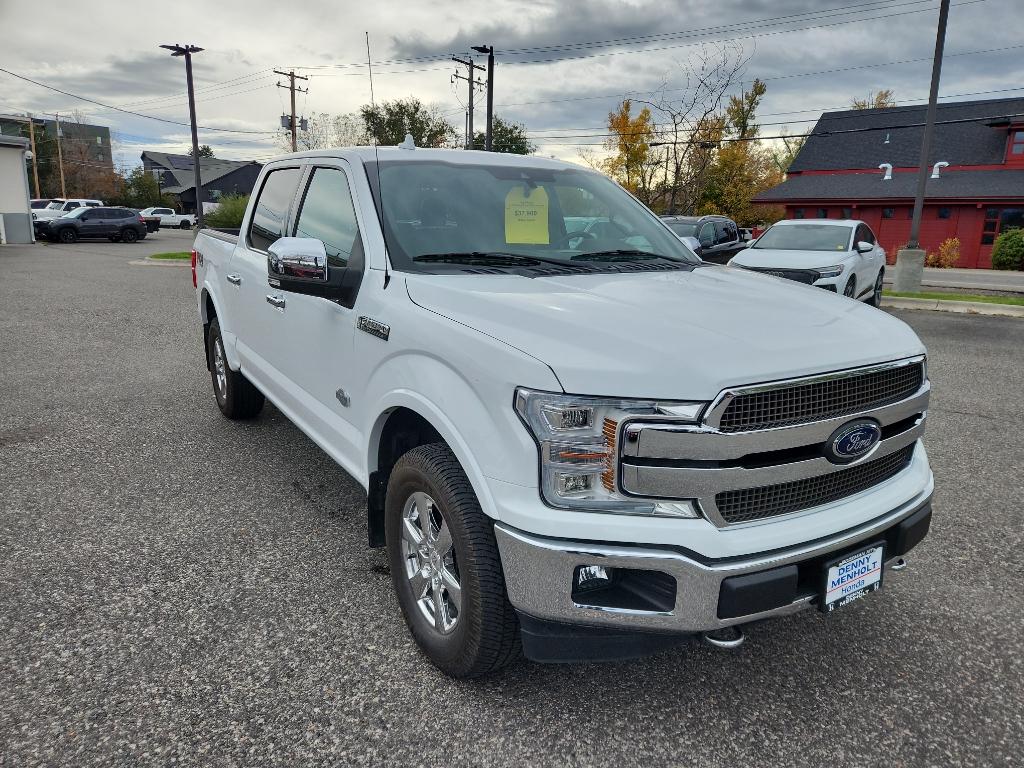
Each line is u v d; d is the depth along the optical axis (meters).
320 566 3.62
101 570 3.54
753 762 2.42
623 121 34.94
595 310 2.55
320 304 3.53
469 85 36.66
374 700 2.67
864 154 38.16
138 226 34.25
